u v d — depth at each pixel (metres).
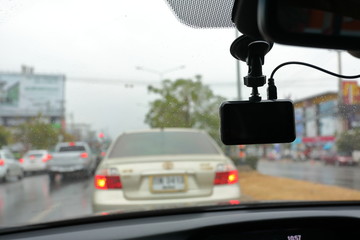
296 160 44.16
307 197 9.04
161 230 2.29
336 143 32.25
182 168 4.21
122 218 2.47
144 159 4.31
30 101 50.66
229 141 1.78
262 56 1.73
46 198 9.48
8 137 38.38
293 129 1.78
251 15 1.58
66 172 14.70
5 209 7.80
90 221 2.40
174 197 4.15
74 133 28.81
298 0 1.10
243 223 2.36
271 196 9.05
